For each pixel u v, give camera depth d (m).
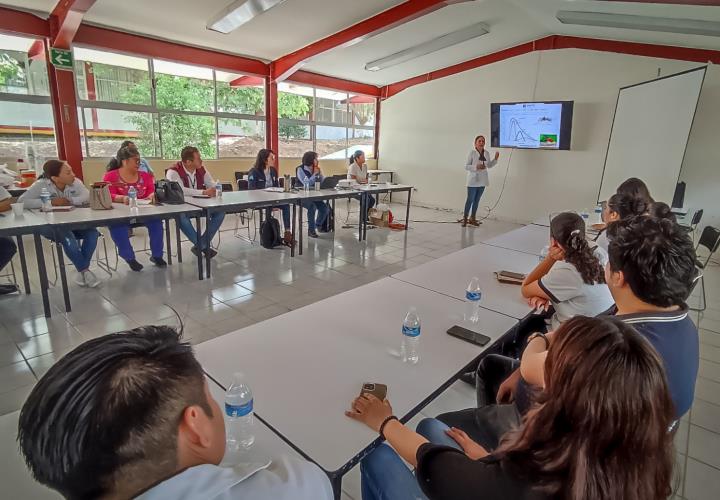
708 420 2.08
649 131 5.06
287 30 5.58
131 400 0.47
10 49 4.96
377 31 5.21
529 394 1.20
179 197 3.76
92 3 4.10
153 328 0.58
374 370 1.27
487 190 7.51
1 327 2.74
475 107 7.50
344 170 8.91
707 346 2.90
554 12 4.94
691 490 1.64
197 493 0.51
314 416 1.05
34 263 4.10
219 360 1.30
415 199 8.72
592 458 0.56
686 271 1.03
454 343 1.46
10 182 4.41
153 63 6.01
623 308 1.13
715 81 5.04
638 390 0.57
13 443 0.88
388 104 8.94
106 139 5.85
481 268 2.39
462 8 5.14
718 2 3.09
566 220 1.74
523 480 0.61
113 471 0.48
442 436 1.20
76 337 2.64
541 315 1.89
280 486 0.60
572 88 6.32
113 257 4.33
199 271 3.71
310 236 5.45
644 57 5.61
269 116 7.25
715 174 5.15
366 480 1.06
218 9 4.77
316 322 1.60
